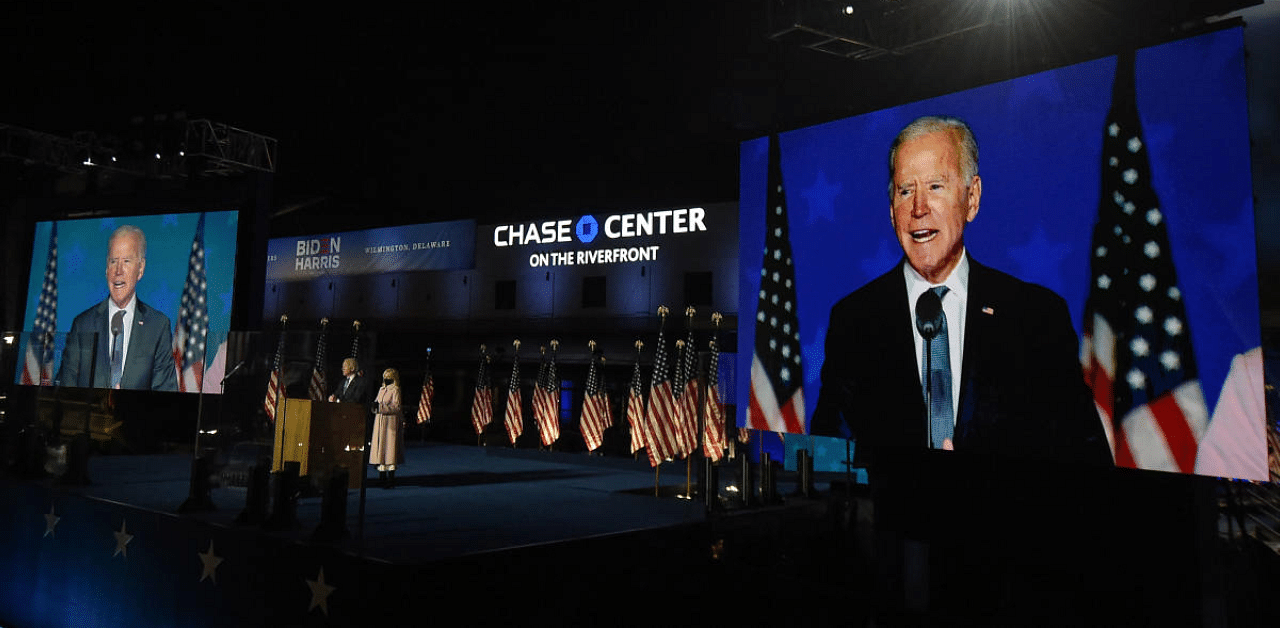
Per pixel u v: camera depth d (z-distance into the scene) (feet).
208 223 54.60
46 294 59.16
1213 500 18.92
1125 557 20.18
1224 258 18.83
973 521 23.07
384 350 94.94
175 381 53.78
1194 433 18.97
